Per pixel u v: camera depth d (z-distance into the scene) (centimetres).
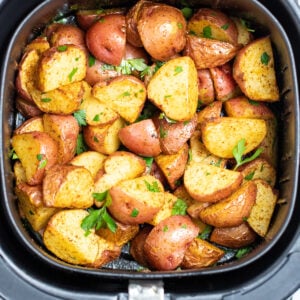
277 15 48
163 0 48
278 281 42
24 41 47
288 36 47
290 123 45
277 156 49
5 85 44
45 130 47
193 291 43
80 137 49
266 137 49
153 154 48
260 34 49
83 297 42
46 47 47
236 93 49
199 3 48
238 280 44
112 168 47
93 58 48
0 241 43
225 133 47
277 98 48
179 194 49
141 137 47
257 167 48
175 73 46
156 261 46
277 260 43
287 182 45
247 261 42
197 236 48
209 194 47
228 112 49
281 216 45
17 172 46
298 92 44
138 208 45
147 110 49
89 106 47
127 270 45
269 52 47
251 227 47
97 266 46
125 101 47
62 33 48
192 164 48
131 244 48
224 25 48
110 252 47
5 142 44
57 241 45
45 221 46
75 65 46
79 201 45
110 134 48
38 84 45
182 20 47
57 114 46
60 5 47
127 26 47
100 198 46
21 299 41
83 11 48
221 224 47
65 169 45
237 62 47
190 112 46
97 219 46
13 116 48
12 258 43
